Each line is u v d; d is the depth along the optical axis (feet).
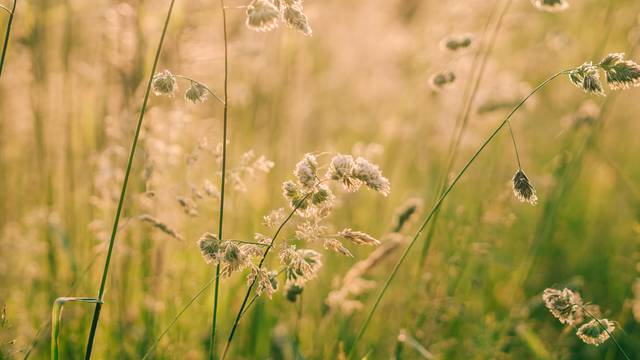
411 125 18.13
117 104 12.44
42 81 13.20
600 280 14.56
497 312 13.08
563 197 12.91
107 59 12.44
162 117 11.96
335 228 14.12
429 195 15.76
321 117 20.42
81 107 13.64
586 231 15.81
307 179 6.52
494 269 14.10
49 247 12.20
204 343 11.22
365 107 22.25
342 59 22.70
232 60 15.44
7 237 13.03
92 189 12.67
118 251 10.82
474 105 14.62
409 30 21.34
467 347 11.76
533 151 17.87
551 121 18.02
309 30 6.75
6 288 12.12
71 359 10.63
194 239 11.94
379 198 14.98
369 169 6.30
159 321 10.66
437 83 11.21
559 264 14.92
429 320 11.50
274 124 14.75
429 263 12.30
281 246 6.88
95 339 10.75
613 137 18.45
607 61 7.02
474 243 12.75
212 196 8.79
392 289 12.71
